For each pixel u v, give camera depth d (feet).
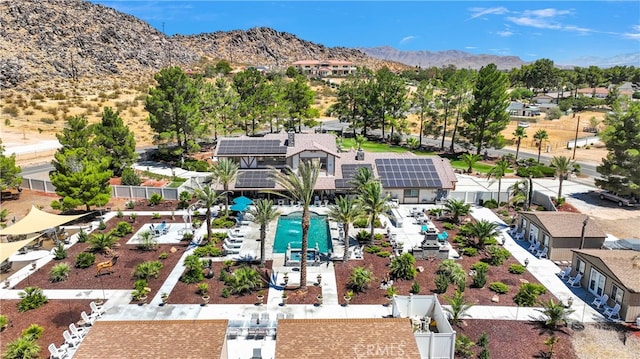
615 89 523.29
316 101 499.92
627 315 105.91
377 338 80.02
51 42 515.91
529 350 95.50
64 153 176.65
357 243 150.00
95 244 140.36
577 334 101.60
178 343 78.79
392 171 193.06
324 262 135.64
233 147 199.11
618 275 108.99
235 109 295.28
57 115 353.72
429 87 317.63
